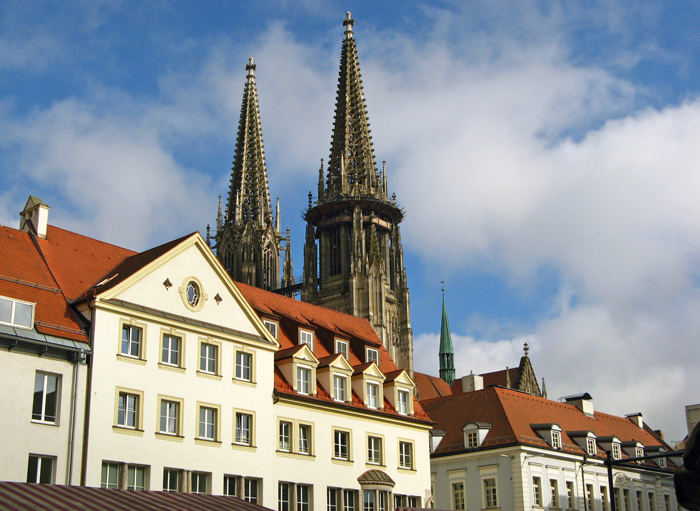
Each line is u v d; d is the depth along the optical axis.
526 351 154.25
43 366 45.38
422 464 66.31
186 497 37.97
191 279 54.09
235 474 52.88
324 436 59.47
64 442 45.19
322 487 58.16
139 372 49.44
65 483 44.66
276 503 54.94
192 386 52.03
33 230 53.69
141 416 48.84
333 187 190.25
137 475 48.22
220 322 55.12
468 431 79.69
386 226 188.00
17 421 43.53
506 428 78.94
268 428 55.81
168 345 51.81
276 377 58.69
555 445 80.06
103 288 49.19
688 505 19.17
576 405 95.50
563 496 79.38
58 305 48.50
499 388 85.88
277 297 69.62
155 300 51.62
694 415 108.12
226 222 193.38
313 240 187.50
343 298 180.50
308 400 58.72
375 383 64.88
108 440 46.91
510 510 74.94
